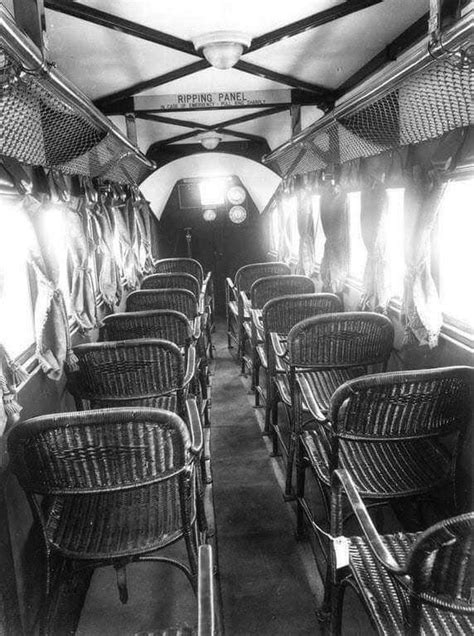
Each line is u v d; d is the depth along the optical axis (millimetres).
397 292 4012
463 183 3012
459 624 1685
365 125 3510
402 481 2549
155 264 7938
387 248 3875
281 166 7074
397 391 2215
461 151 2652
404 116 2986
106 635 2625
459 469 2787
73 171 4082
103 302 5371
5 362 2367
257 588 2877
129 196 7000
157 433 2000
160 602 2822
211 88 5203
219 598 2805
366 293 4059
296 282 5309
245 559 3111
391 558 1642
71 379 3135
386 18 3428
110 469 2062
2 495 2262
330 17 3295
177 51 3977
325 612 2592
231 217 10039
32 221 3002
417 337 3148
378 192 3797
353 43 3920
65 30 3334
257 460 4312
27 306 3145
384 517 3385
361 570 1985
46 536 2205
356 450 2803
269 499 3727
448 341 3018
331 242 5121
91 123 3502
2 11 1708
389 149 3498
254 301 5344
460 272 3100
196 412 2781
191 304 5109
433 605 1453
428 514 3152
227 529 3400
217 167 9531
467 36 1952
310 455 2818
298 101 5367
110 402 3705
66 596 2602
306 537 3273
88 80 4465
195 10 3186
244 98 5352
